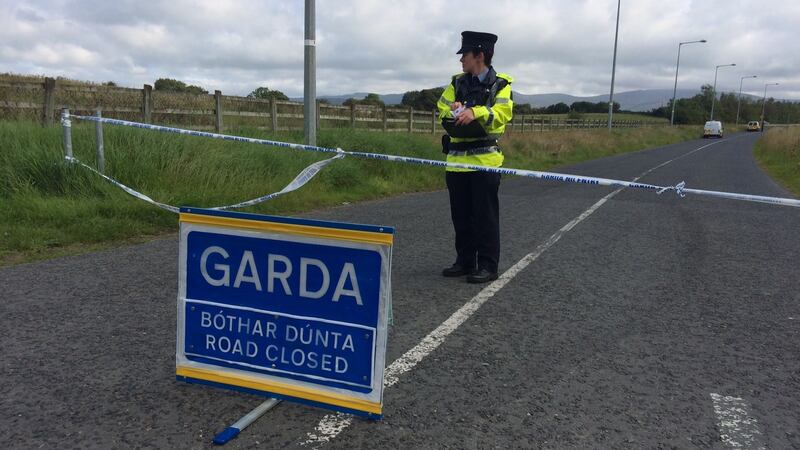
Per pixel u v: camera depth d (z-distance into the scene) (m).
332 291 2.50
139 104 11.38
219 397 2.73
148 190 7.07
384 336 2.44
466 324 3.81
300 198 8.70
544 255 5.84
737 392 2.95
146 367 3.03
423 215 8.24
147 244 5.75
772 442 2.49
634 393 2.90
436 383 2.95
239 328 2.68
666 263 5.64
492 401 2.78
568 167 19.88
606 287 4.75
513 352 3.37
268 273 2.59
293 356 2.60
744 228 7.70
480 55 4.39
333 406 2.56
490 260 4.81
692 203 10.12
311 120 10.53
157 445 2.33
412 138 15.19
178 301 2.78
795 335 3.77
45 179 6.73
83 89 10.86
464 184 4.72
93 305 3.93
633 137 39.94
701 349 3.50
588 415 2.67
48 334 3.42
